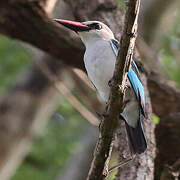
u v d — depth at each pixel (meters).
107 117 6.84
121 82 6.76
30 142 15.12
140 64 9.98
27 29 10.82
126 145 8.91
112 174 10.83
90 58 8.85
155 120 11.62
